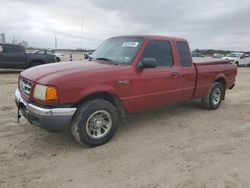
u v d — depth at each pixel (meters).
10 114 6.35
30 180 3.55
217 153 4.51
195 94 6.57
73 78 4.26
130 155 4.35
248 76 18.33
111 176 3.69
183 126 5.88
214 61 7.09
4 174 3.67
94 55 5.81
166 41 5.75
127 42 5.52
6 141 4.75
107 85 4.61
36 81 4.30
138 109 5.28
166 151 4.54
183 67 6.05
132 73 4.98
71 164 4.01
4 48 15.56
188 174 3.79
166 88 5.65
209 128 5.80
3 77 13.83
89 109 4.43
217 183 3.58
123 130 5.51
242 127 5.93
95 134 4.65
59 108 4.16
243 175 3.80
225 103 8.30
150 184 3.52
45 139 4.89
